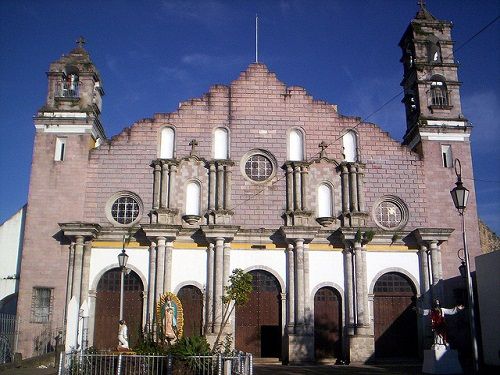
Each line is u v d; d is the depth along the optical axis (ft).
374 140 137.69
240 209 131.44
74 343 88.38
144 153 133.69
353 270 127.65
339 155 136.56
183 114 136.77
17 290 129.39
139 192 131.23
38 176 129.90
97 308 124.77
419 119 138.41
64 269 124.67
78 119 133.28
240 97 138.72
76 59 139.33
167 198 130.82
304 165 133.39
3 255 131.44
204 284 126.00
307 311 124.88
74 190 129.80
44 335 120.67
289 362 120.47
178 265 127.03
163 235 124.88
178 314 94.27
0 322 112.98
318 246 129.70
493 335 102.73
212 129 136.36
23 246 125.59
